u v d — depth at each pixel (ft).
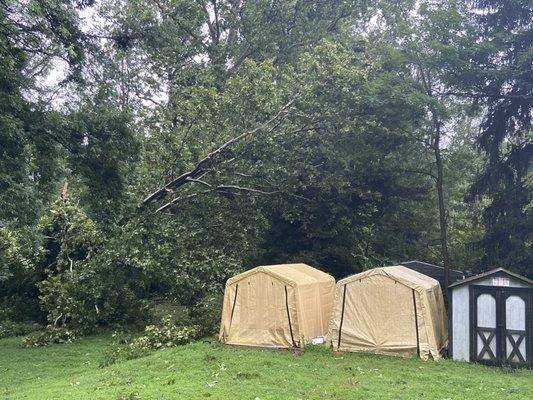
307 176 58.39
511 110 59.88
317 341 42.63
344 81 55.47
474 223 67.82
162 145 53.36
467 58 54.49
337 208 60.85
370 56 62.54
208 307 49.57
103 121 46.42
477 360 37.65
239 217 57.98
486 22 61.46
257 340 42.27
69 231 55.67
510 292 37.35
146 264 49.55
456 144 72.28
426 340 38.70
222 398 27.55
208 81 63.31
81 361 41.96
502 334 37.17
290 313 41.68
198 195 56.85
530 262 57.72
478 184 63.87
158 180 54.70
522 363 36.29
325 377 32.40
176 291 52.29
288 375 32.63
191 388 29.58
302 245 66.44
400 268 45.47
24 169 40.63
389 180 63.26
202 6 74.08
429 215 73.10
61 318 52.75
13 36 41.57
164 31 54.70
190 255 52.70
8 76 40.01
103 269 51.88
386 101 54.49
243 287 43.65
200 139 54.90
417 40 55.98
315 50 57.57
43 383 34.81
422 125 57.98
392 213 69.31
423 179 67.77
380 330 40.06
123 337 49.21
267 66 55.62
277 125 56.59
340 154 57.57
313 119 55.72
